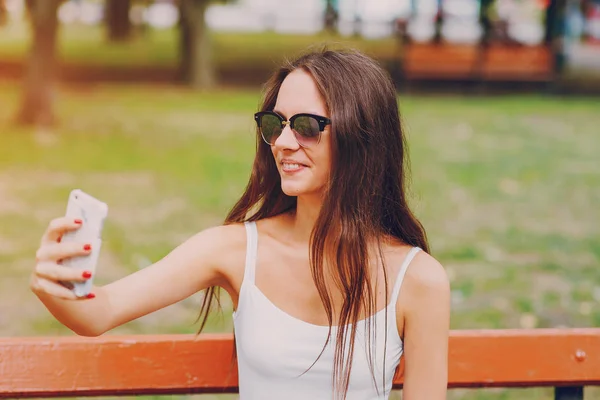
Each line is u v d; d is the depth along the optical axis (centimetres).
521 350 227
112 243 655
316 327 195
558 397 236
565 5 2016
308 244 204
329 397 196
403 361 218
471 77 1883
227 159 1043
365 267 197
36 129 1203
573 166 1070
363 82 198
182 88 1812
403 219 208
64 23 3641
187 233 698
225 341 221
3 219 726
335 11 3347
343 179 196
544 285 588
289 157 198
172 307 534
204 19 1875
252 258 204
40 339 217
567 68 2247
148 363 219
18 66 2020
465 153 1141
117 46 2683
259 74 2091
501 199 874
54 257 159
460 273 611
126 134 1205
